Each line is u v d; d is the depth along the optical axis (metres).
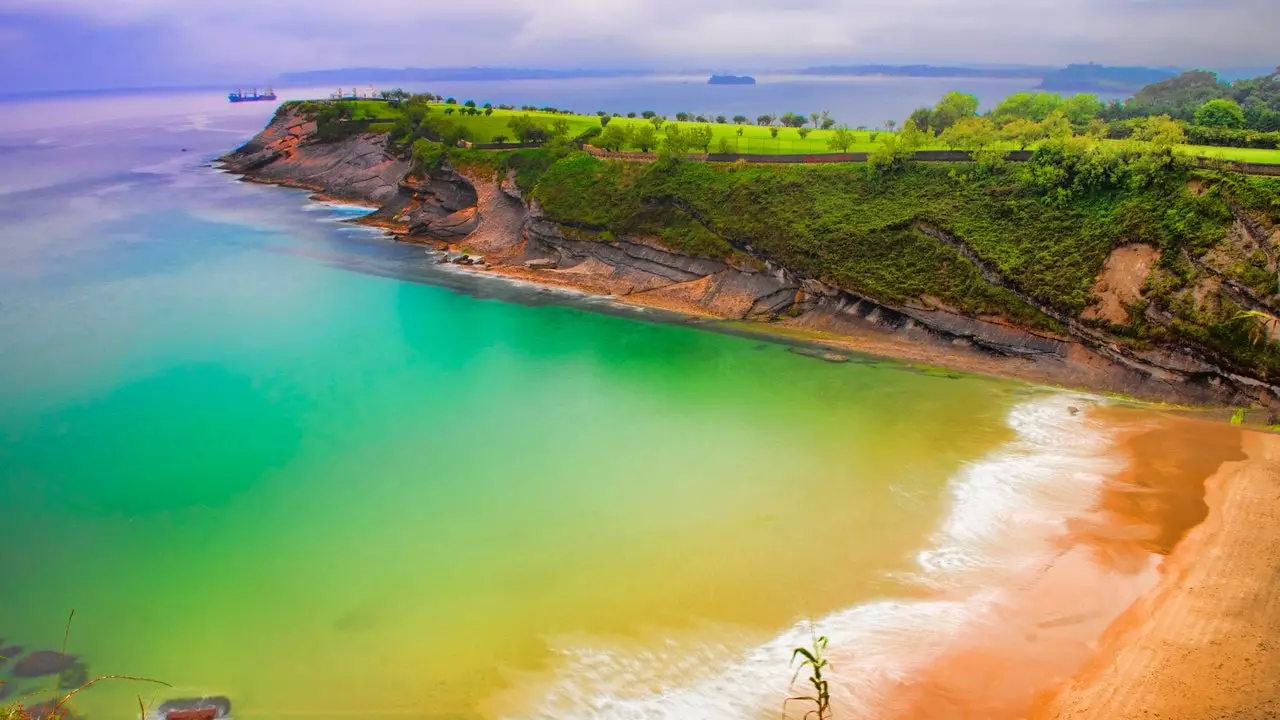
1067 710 18.77
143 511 29.39
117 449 33.97
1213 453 30.73
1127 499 27.98
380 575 25.31
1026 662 20.59
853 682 20.25
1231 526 25.72
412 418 36.75
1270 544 24.50
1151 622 21.55
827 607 23.25
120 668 21.64
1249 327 34.94
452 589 24.53
